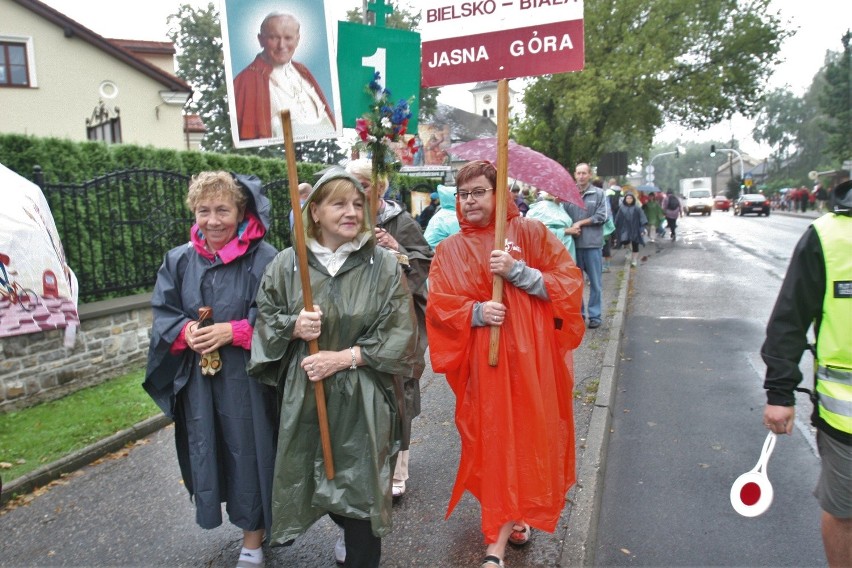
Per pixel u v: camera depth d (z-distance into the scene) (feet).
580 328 9.20
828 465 7.00
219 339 8.27
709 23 83.35
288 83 9.89
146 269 21.75
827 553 7.34
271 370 8.35
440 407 16.28
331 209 7.97
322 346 8.11
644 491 12.17
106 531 10.91
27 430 15.20
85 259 19.62
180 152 25.98
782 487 12.07
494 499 8.52
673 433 14.88
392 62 12.07
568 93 79.51
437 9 9.85
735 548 10.14
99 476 13.28
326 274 8.17
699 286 35.53
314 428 8.16
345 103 11.98
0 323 9.34
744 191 162.81
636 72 76.89
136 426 15.51
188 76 106.42
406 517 10.77
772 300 30.63
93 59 55.01
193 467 8.60
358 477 8.00
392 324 8.11
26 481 12.56
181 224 23.39
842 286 6.77
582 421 14.57
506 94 9.34
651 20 79.97
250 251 8.73
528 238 9.33
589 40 81.87
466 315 8.79
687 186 219.61
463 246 9.26
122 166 22.66
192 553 10.11
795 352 7.12
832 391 6.90
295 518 8.13
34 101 53.01
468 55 9.72
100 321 19.15
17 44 52.29
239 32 9.82
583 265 24.12
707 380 18.69
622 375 19.51
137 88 57.36
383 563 9.41
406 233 11.94
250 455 8.57
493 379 8.70
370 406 7.98
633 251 47.26
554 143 90.68
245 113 9.95
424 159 125.39
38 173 18.19
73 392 18.15
